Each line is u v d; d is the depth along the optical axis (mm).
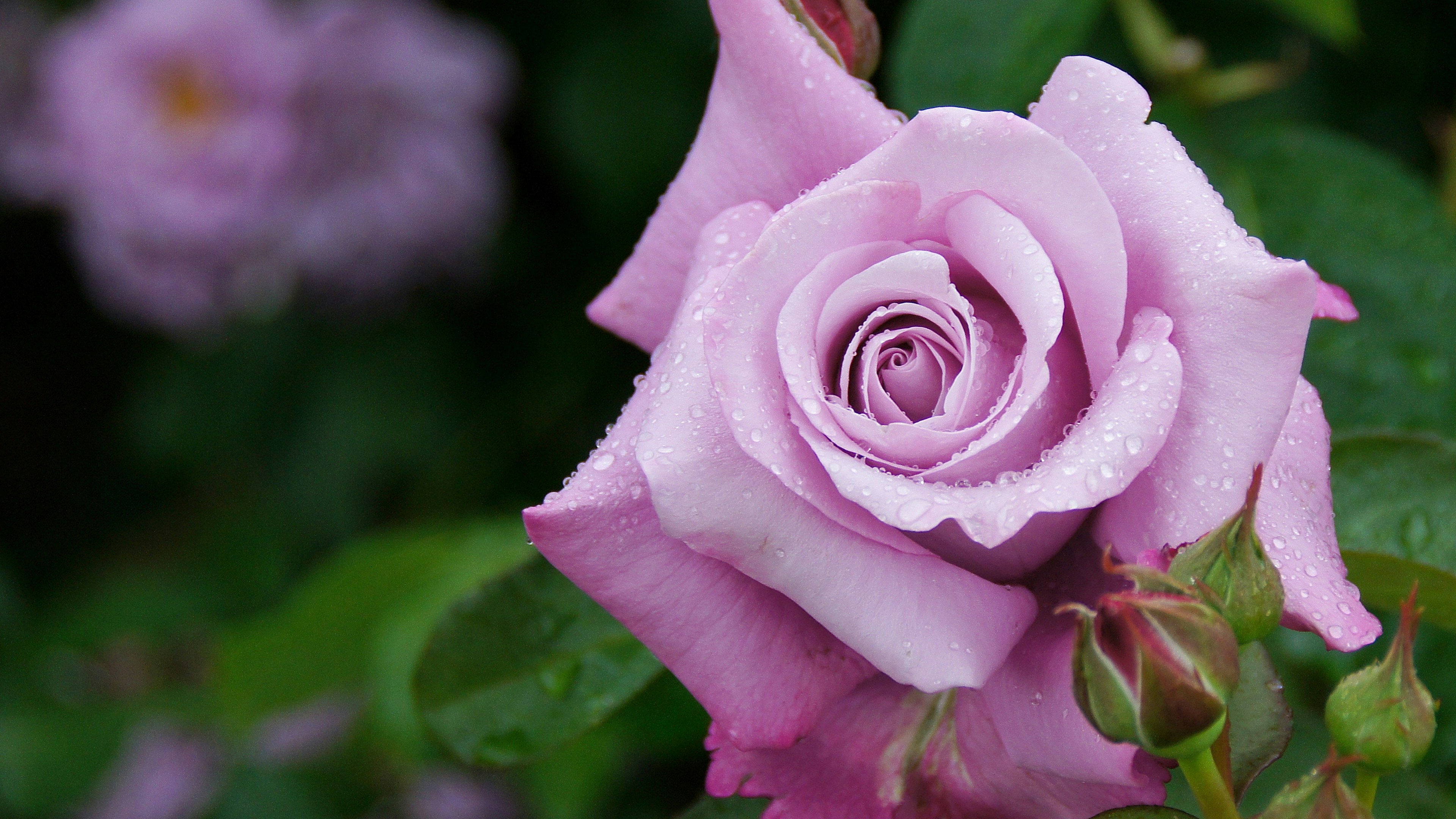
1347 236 631
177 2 1177
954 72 634
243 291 1257
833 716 532
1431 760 598
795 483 507
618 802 1047
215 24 1171
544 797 838
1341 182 635
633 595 521
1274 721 529
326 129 1161
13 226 1658
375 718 767
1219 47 960
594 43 1152
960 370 524
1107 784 512
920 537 518
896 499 503
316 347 1354
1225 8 960
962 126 512
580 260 1289
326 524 1330
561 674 586
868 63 567
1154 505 508
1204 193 516
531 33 1233
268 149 1150
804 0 560
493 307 1326
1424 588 555
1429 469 571
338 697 938
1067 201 510
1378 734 502
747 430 507
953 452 515
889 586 509
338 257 1207
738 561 511
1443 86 932
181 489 1626
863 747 530
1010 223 512
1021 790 523
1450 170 730
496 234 1267
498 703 585
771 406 512
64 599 1407
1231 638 493
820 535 510
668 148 1136
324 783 957
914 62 636
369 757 961
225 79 1190
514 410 1294
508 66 1181
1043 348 505
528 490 1307
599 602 522
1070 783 520
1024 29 632
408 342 1327
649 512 521
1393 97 947
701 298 521
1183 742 495
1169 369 502
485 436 1302
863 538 512
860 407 530
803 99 538
